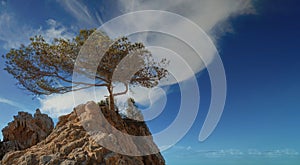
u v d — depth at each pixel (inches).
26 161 452.4
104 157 454.3
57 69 669.3
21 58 654.5
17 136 919.0
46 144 539.2
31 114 1003.9
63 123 621.9
